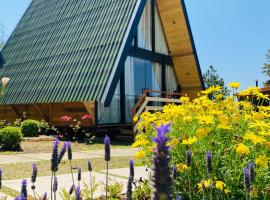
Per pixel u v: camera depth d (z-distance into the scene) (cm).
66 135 1725
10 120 2075
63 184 632
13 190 589
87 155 1084
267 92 1198
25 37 2291
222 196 404
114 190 518
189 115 511
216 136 453
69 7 2169
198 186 406
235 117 471
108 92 1495
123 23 1708
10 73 2102
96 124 1630
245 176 285
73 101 1580
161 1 2055
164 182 115
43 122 1650
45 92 1752
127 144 1480
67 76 1714
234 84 546
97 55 1666
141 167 837
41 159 997
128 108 1867
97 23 1847
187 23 2044
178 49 2145
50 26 2170
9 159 995
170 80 2195
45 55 1978
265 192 380
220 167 422
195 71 2145
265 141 387
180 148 451
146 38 2031
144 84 1991
